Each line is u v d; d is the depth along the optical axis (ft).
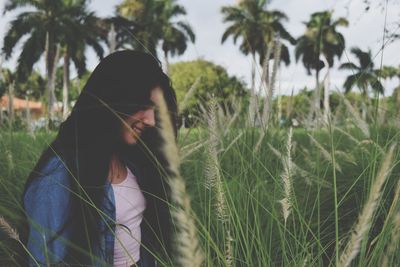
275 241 6.88
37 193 4.83
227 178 7.52
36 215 4.78
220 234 5.80
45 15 133.59
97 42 141.90
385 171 2.60
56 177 4.88
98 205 5.13
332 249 7.92
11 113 15.69
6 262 7.08
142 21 149.48
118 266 5.76
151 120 5.36
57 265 4.69
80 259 4.87
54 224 4.78
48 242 4.67
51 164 4.97
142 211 5.95
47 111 16.81
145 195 6.07
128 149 5.92
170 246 6.09
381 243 4.26
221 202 3.73
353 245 2.63
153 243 6.20
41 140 14.87
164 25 149.48
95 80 5.35
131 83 5.28
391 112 9.34
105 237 5.22
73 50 137.18
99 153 5.19
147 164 6.01
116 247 5.66
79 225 4.92
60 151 5.03
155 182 6.04
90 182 5.08
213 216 6.28
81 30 136.36
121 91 5.27
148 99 5.36
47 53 17.03
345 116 12.52
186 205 2.46
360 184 9.77
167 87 5.62
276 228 7.06
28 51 126.11
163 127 2.54
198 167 8.12
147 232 6.19
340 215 9.23
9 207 7.82
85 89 5.39
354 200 9.73
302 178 9.29
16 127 16.05
